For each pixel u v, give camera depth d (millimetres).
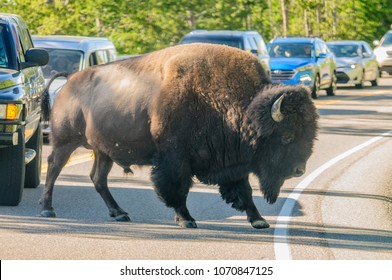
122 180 28250
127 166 21922
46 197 22203
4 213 22312
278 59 62625
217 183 20781
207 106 20234
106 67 22188
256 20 108062
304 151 19672
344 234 20422
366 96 66938
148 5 73875
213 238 19625
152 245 18766
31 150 25438
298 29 130500
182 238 19562
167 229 20609
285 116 19453
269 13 125812
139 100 21000
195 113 20281
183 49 20875
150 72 21078
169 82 20516
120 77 21625
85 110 22156
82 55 37062
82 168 30703
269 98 19594
